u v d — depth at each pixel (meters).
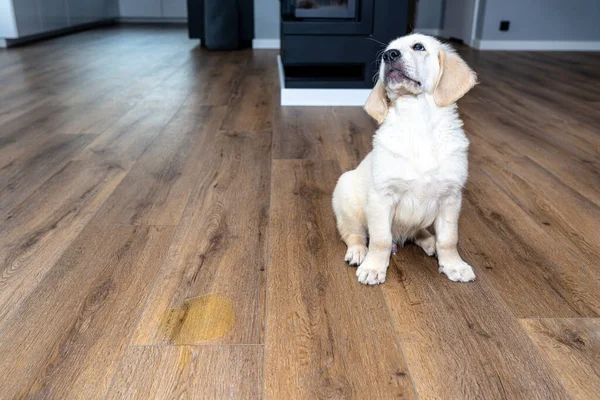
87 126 2.81
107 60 5.04
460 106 3.38
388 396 0.97
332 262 1.45
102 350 1.08
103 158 2.31
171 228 1.65
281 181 2.08
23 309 1.22
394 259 1.48
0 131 2.70
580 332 1.15
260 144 2.56
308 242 1.57
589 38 6.27
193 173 2.15
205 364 1.04
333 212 1.78
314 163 2.29
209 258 1.47
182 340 1.12
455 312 1.22
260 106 3.34
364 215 1.46
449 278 1.37
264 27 6.21
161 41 6.59
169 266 1.42
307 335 1.14
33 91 3.63
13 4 5.50
